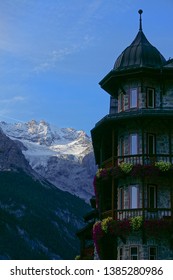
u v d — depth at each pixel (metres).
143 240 52.50
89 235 78.25
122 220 53.28
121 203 56.00
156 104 57.47
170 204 54.44
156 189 54.84
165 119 55.44
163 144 55.84
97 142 62.38
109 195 60.72
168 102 57.44
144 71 56.94
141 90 57.22
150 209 53.16
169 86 57.97
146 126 55.97
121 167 54.47
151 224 52.16
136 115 54.97
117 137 58.88
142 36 61.00
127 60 59.06
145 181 54.59
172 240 52.59
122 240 53.56
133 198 54.75
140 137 55.75
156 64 58.38
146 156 54.88
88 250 76.50
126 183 55.66
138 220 52.59
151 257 52.44
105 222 54.44
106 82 59.91
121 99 58.91
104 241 57.06
